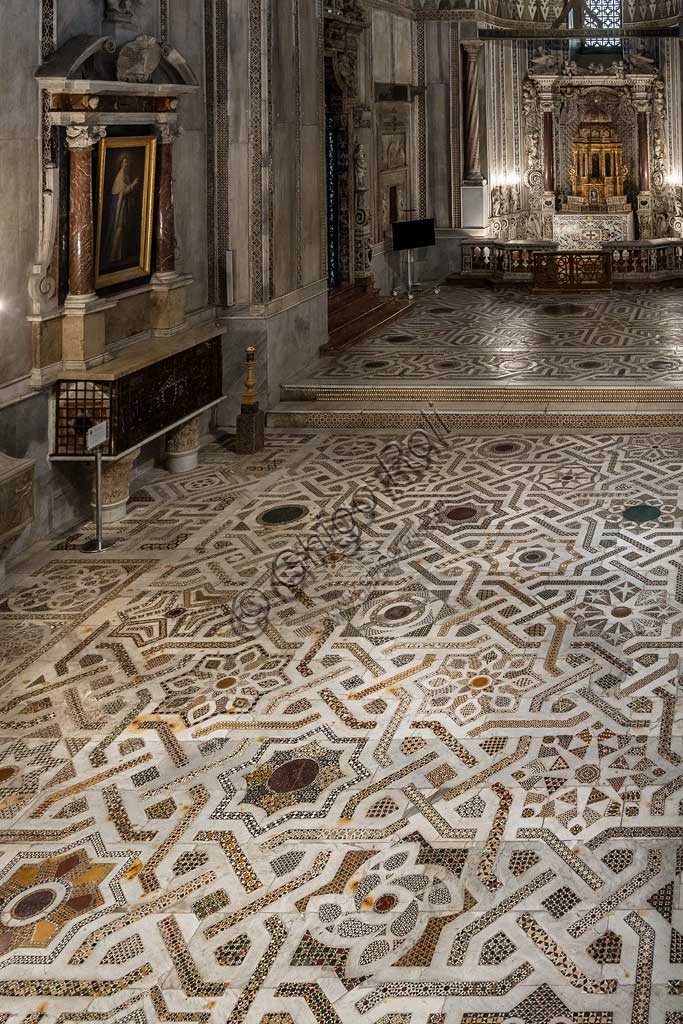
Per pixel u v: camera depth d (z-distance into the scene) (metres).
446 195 22.81
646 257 20.97
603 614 7.89
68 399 9.73
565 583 8.45
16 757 6.44
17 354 9.16
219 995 4.55
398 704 6.85
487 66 23.30
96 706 6.98
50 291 9.44
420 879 5.22
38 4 9.08
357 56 18.66
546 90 25.52
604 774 5.98
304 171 14.74
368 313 18.22
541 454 11.79
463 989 4.51
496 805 5.77
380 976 4.61
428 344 16.34
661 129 25.97
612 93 25.88
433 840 5.51
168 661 7.53
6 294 8.93
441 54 22.23
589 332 16.73
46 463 9.81
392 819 5.71
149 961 4.77
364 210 19.09
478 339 16.58
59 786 6.14
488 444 12.28
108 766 6.31
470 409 13.07
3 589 8.81
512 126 25.08
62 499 10.12
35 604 8.52
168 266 11.41
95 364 9.88
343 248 18.95
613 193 26.47
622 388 12.98
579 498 10.32
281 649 7.65
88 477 10.52
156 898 5.19
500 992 4.48
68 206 9.64
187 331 11.84
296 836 5.61
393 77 21.22
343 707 6.84
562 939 4.76
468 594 8.38
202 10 12.61
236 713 6.83
